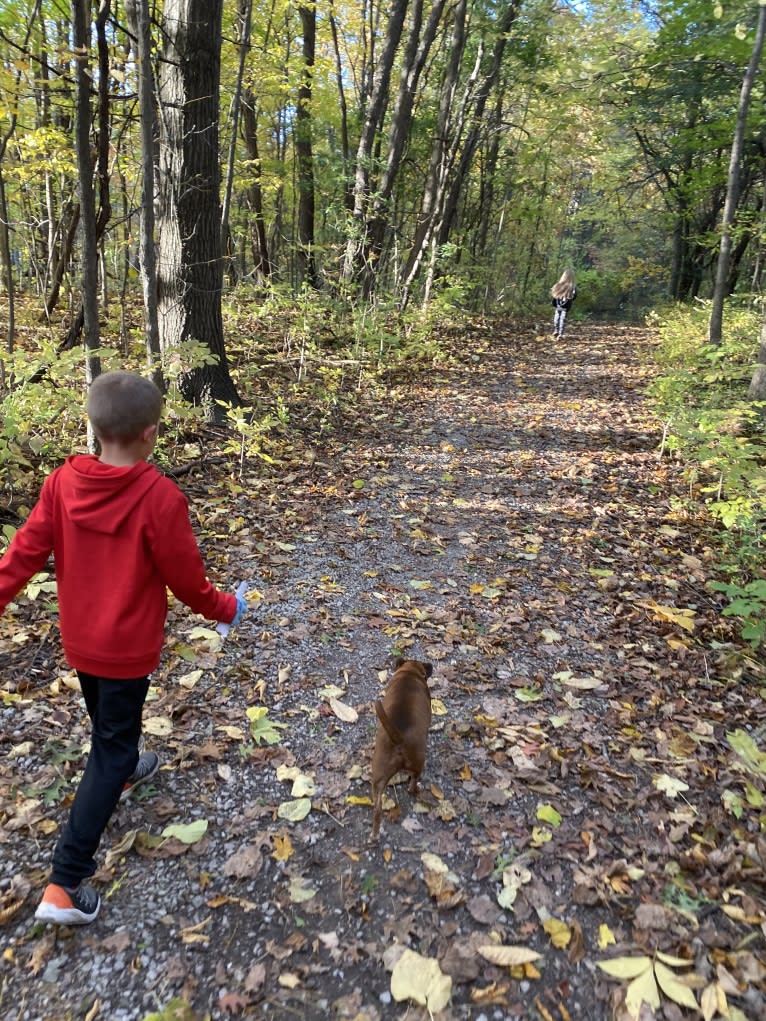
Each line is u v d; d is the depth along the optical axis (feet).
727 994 6.78
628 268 110.93
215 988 6.64
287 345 34.01
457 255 61.77
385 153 49.26
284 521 17.62
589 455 24.71
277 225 63.77
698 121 60.44
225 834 8.45
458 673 12.09
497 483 21.77
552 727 10.80
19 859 7.80
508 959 7.01
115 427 6.81
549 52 56.13
